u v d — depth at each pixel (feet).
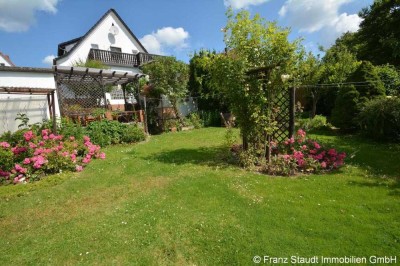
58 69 32.14
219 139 32.17
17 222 11.96
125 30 65.05
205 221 10.95
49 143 21.99
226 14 20.81
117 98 52.75
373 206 11.64
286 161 17.60
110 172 18.98
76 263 8.73
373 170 16.85
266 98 19.56
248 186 14.90
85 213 12.53
